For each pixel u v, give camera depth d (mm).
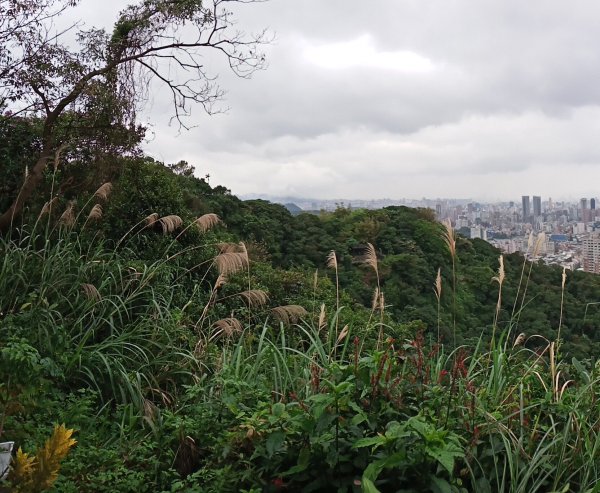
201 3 10016
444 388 3963
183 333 6281
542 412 4078
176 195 11102
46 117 10125
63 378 4871
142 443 4227
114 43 9984
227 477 3412
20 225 9125
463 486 3330
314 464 3248
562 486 3416
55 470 2264
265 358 5242
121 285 6805
